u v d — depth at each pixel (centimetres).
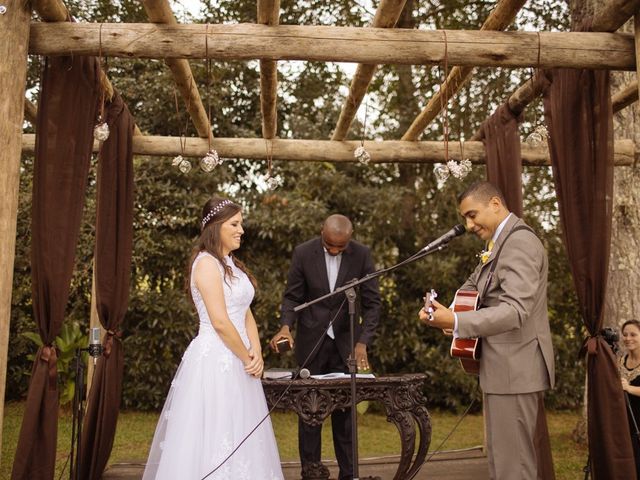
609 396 305
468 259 766
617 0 301
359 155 426
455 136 786
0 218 274
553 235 782
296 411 331
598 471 307
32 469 287
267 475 291
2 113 277
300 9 757
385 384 339
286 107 852
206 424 282
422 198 805
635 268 524
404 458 342
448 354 756
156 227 751
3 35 280
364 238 764
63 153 309
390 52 315
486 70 753
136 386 729
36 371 294
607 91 321
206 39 310
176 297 732
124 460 500
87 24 306
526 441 269
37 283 297
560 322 795
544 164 488
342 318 402
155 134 799
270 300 729
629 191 527
